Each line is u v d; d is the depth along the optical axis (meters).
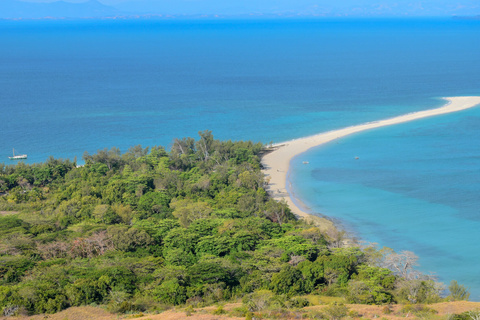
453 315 72.06
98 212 123.31
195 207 125.88
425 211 139.38
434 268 108.19
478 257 113.25
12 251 100.00
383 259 101.06
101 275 87.25
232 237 104.62
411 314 75.69
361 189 157.38
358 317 74.31
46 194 147.50
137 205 132.75
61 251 102.94
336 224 131.50
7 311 76.38
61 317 76.56
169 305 82.44
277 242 104.12
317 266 91.25
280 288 87.06
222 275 88.25
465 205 142.88
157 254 102.75
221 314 75.00
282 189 159.00
